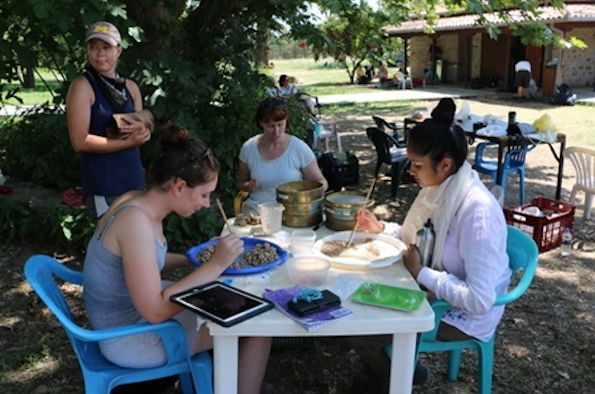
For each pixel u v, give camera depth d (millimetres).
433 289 2020
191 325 2006
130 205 1852
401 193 6410
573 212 4738
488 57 20766
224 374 1768
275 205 2570
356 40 6289
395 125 7598
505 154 5621
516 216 4621
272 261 2127
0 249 4414
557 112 13359
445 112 2092
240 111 5449
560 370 2865
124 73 4418
